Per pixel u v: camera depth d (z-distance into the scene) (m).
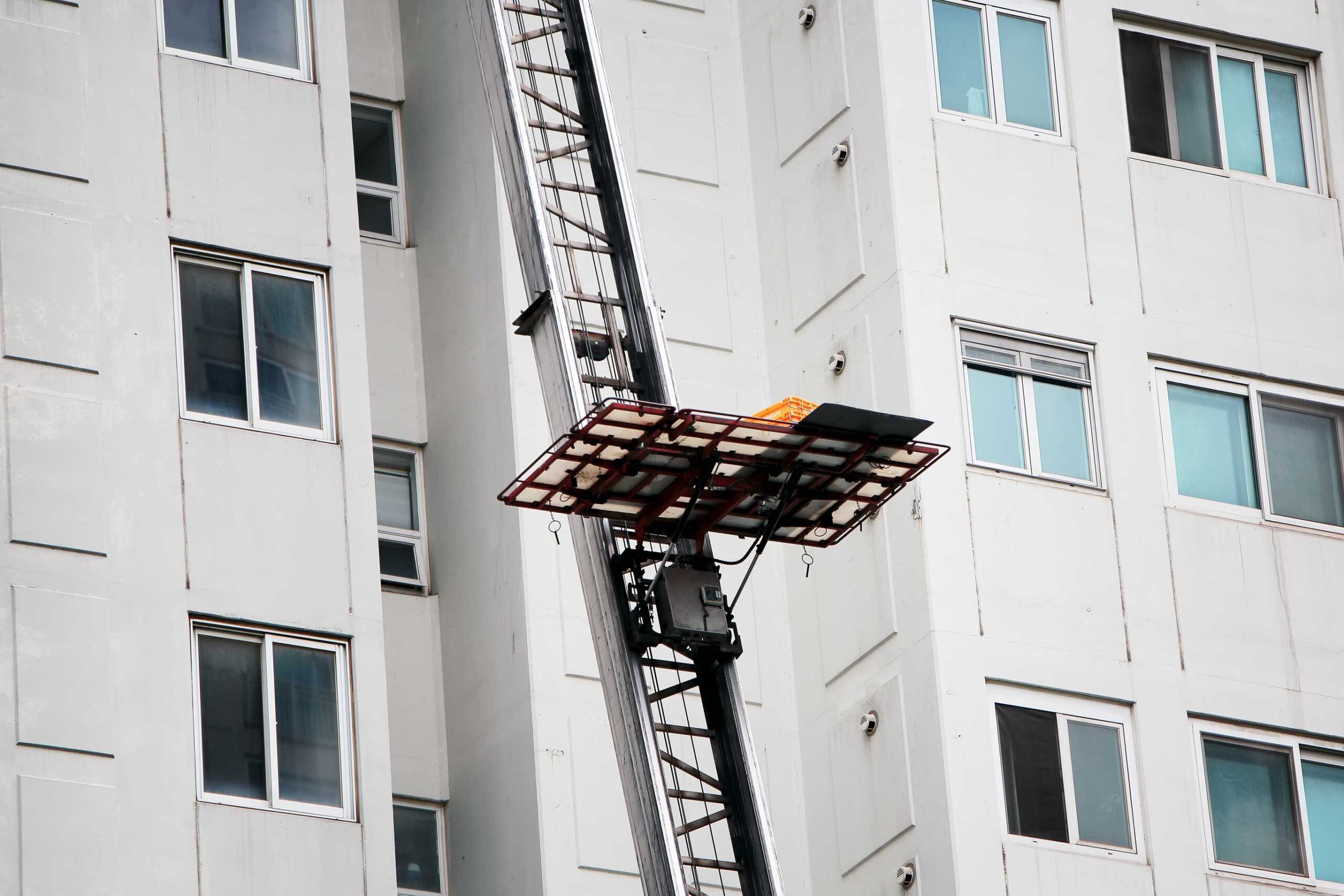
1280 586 98.19
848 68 101.31
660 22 107.69
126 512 86.12
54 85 90.12
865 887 92.56
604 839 93.75
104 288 88.56
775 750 97.25
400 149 107.88
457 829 97.44
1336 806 95.94
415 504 102.44
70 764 82.31
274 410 90.19
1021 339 97.56
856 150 100.00
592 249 85.12
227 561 87.25
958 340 96.44
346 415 91.19
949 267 97.25
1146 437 98.12
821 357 99.75
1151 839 91.88
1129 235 101.06
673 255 103.81
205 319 90.25
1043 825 90.56
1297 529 99.69
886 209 97.62
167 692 84.56
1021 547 94.19
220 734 85.31
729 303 103.75
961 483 94.12
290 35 95.69
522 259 84.06
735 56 108.31
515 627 96.12
